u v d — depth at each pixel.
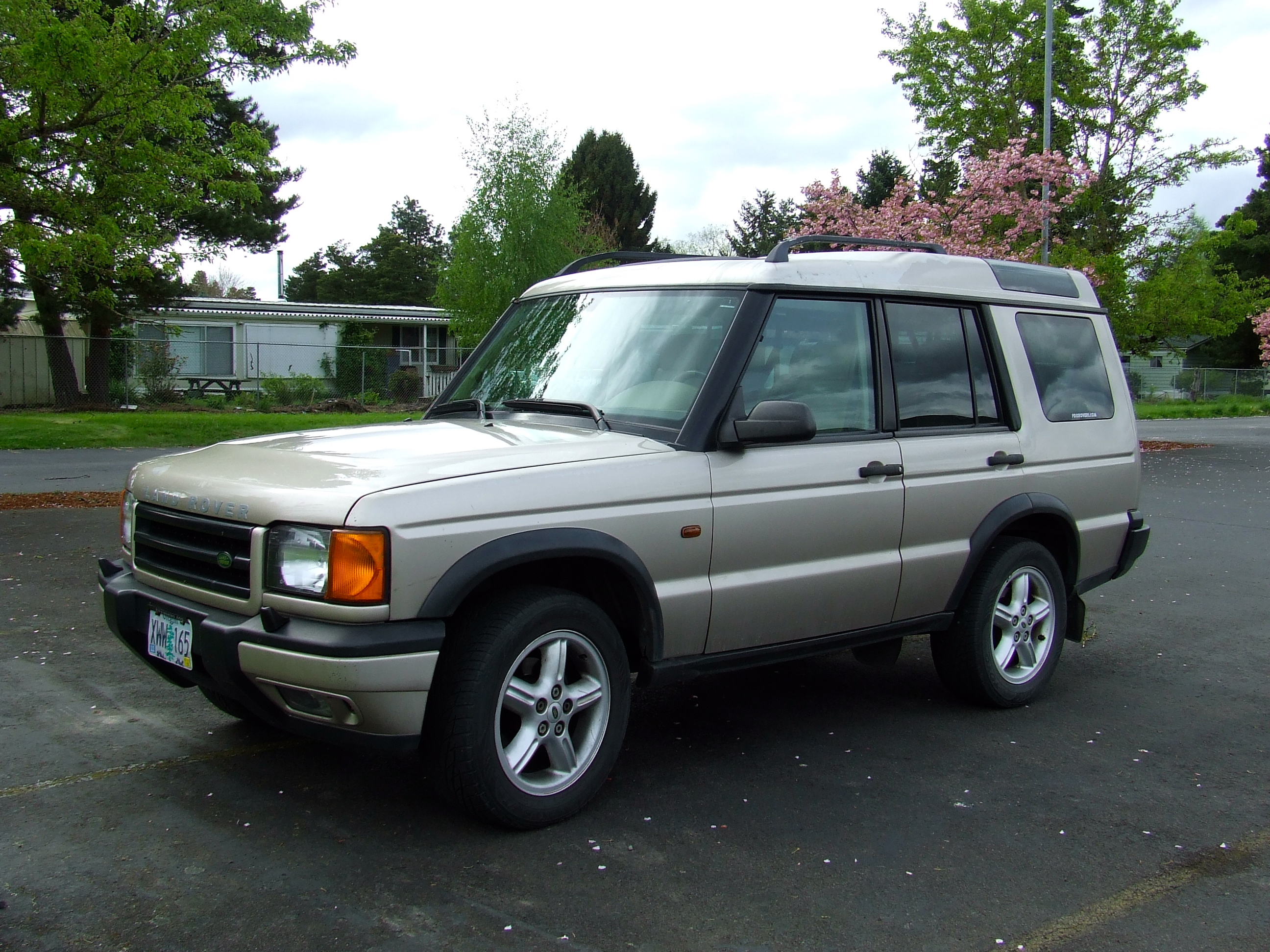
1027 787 4.41
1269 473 18.16
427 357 38.22
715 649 4.29
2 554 8.51
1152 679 6.10
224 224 26.27
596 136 53.56
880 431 4.77
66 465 15.40
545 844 3.71
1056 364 5.71
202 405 28.16
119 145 11.98
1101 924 3.29
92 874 3.40
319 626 3.41
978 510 5.11
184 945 3.00
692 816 4.00
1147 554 10.21
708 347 4.35
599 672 3.93
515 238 29.78
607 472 3.89
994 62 26.14
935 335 5.11
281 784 4.17
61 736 4.64
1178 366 59.88
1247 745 4.98
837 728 5.10
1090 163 25.59
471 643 3.60
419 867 3.51
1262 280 36.41
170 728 4.76
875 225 22.95
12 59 11.31
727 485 4.18
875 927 3.23
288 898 3.28
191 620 3.71
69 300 23.73
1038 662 5.57
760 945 3.10
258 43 13.32
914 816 4.07
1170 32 25.61
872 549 4.70
